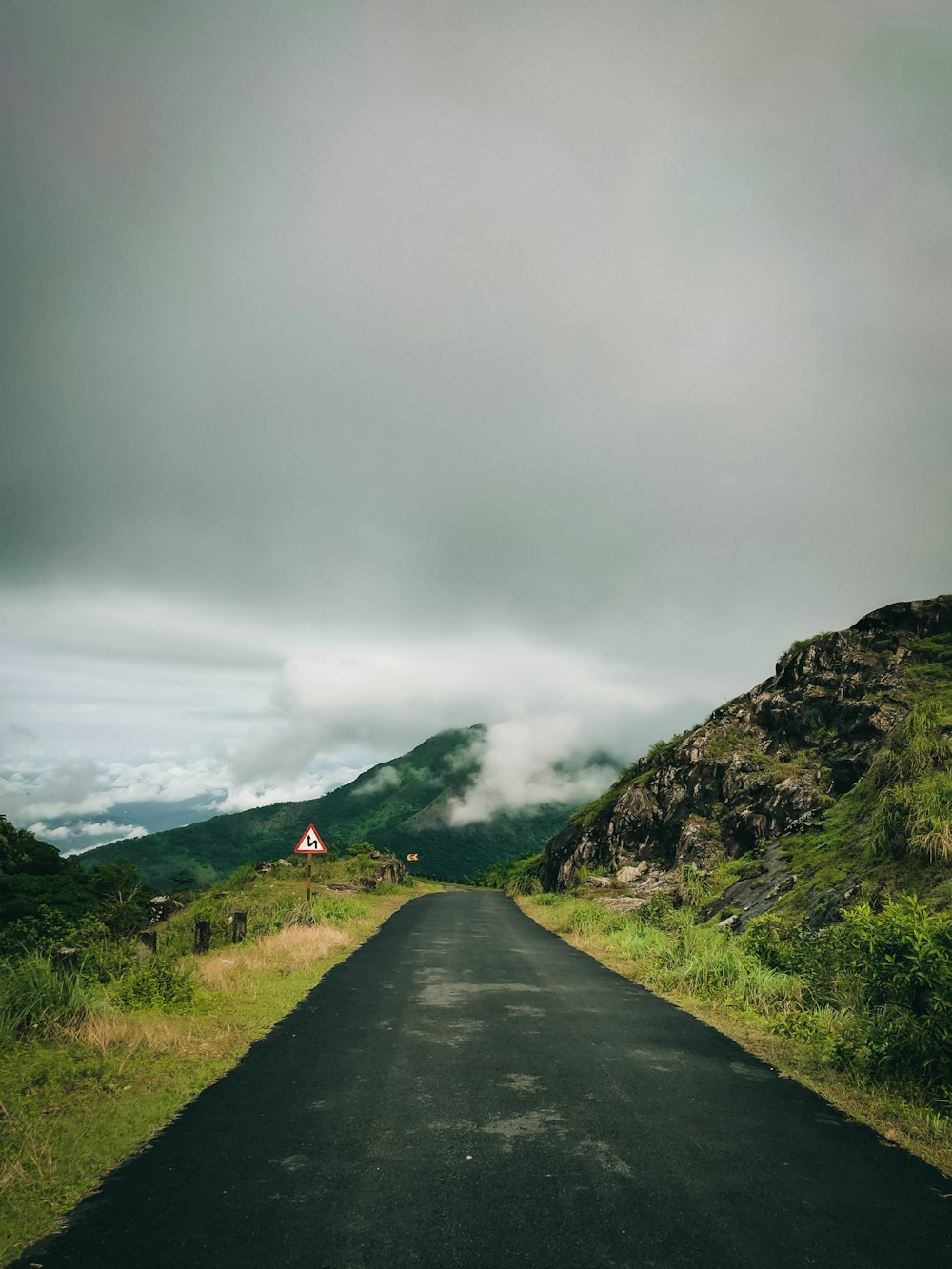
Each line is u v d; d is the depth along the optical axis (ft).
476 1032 26.22
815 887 47.75
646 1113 18.08
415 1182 13.89
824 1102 19.25
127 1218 12.45
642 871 96.99
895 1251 11.80
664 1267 11.13
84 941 34.04
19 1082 19.20
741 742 102.17
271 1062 21.85
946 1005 19.72
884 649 95.61
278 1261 11.10
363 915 71.41
